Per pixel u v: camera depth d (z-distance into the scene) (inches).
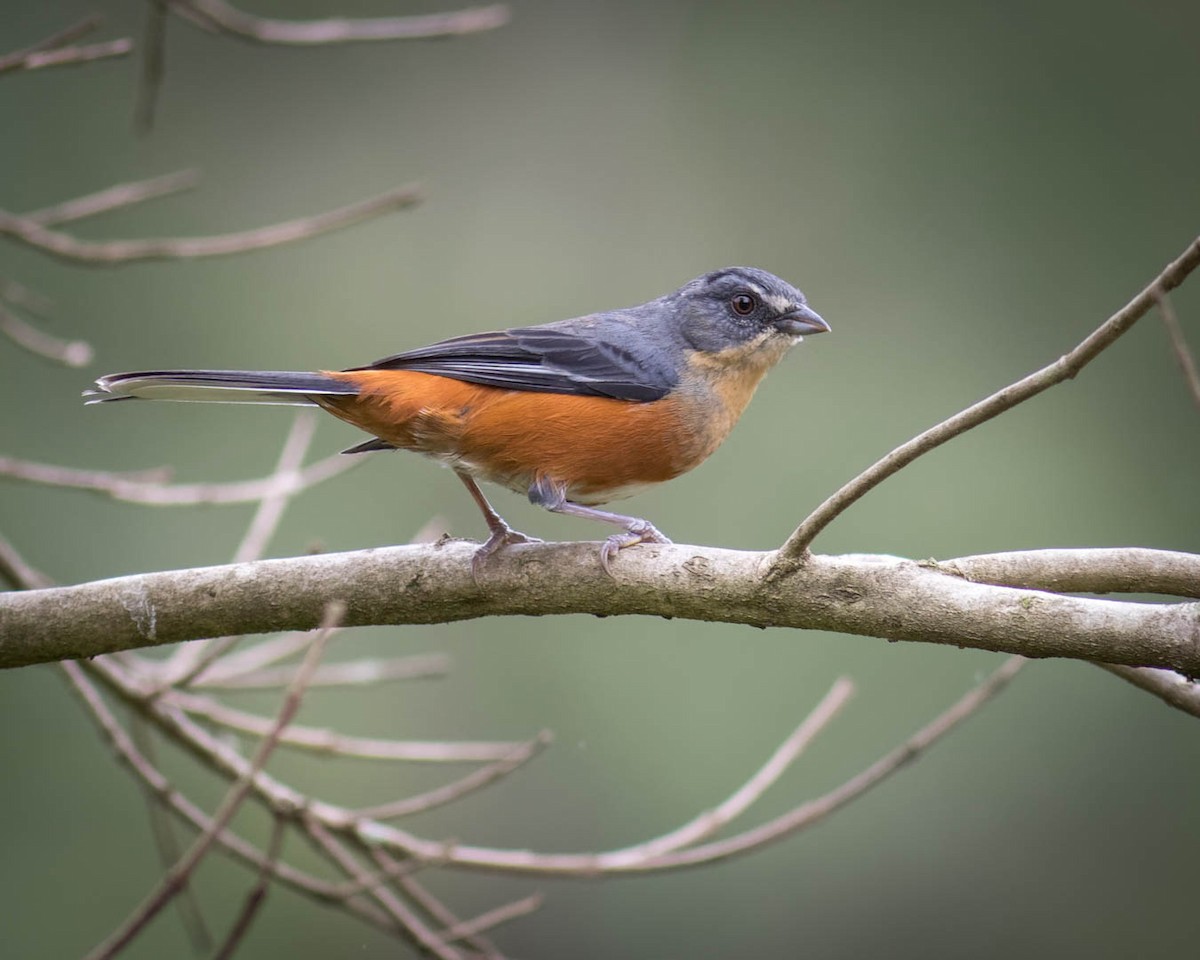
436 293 634.8
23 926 488.4
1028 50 666.8
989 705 537.0
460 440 311.6
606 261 648.4
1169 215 631.8
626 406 320.5
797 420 581.9
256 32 369.4
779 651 540.1
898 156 657.6
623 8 701.3
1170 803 523.5
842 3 690.8
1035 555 237.0
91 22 323.9
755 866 534.3
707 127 675.4
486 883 550.9
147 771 332.2
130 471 552.1
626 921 539.2
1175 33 653.9
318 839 326.3
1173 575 233.1
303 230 362.3
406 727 537.0
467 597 252.5
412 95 676.1
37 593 260.7
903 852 527.8
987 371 609.3
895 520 557.0
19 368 563.5
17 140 616.4
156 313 601.3
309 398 307.0
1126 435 591.8
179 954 498.3
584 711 538.3
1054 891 515.8
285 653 381.1
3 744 502.3
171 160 636.1
